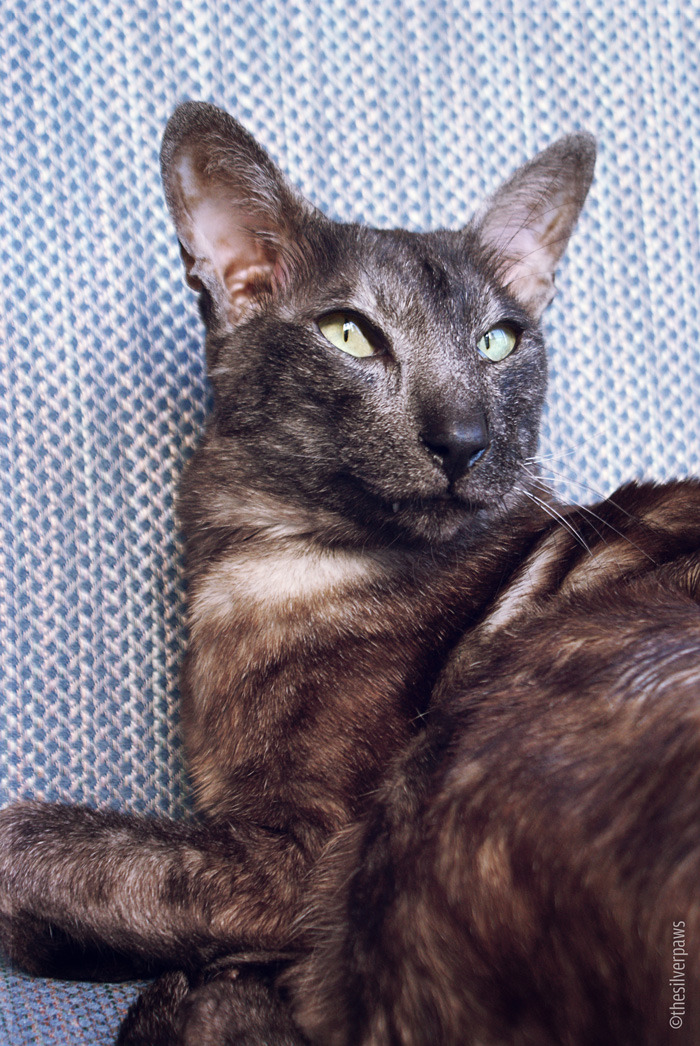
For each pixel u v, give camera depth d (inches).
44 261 18.4
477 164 20.4
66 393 18.3
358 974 13.8
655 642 13.8
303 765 15.2
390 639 15.8
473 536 16.7
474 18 20.6
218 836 15.0
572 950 12.6
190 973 14.5
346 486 16.0
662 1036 12.1
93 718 17.9
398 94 20.1
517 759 13.4
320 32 19.8
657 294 21.0
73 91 18.7
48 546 18.0
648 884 12.3
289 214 17.0
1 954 15.4
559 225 18.6
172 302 18.8
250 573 16.5
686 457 21.0
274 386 16.2
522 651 14.6
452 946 13.2
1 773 17.6
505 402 16.7
